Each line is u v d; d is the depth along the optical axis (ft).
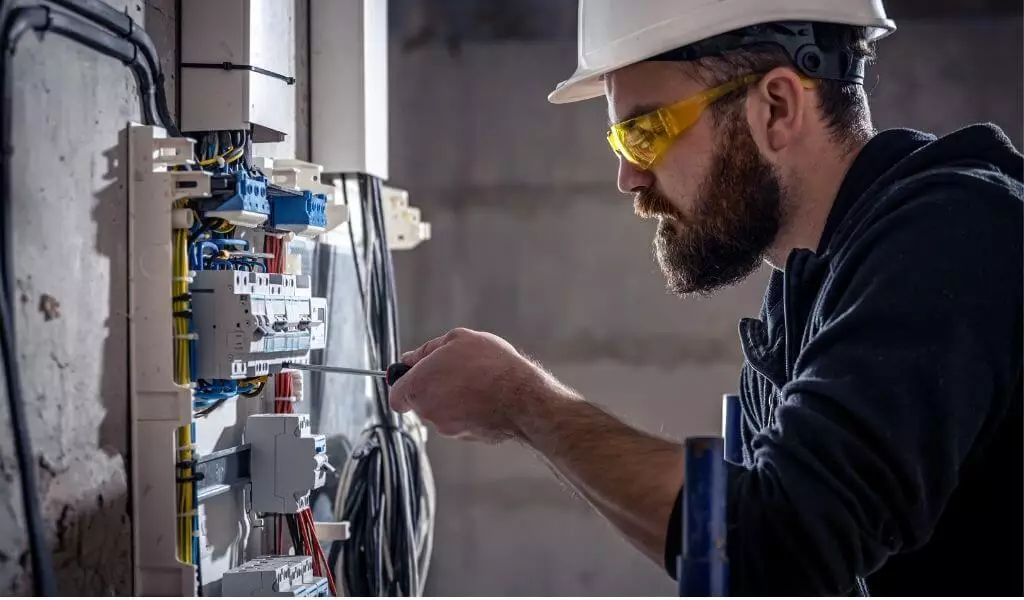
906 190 2.87
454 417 3.38
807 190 3.25
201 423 3.71
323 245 4.91
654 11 3.32
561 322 12.53
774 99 3.17
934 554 2.91
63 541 2.87
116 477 3.16
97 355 3.06
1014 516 2.77
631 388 12.46
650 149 3.36
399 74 12.58
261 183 3.58
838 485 2.43
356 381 5.37
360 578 4.82
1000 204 2.72
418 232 6.57
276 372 3.85
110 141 3.15
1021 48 11.96
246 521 4.10
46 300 2.81
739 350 12.31
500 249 12.59
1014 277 2.66
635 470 2.79
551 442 3.08
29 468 2.53
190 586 3.21
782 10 3.16
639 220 12.40
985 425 2.70
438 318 12.65
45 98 2.81
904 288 2.60
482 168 12.56
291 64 4.38
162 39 3.75
